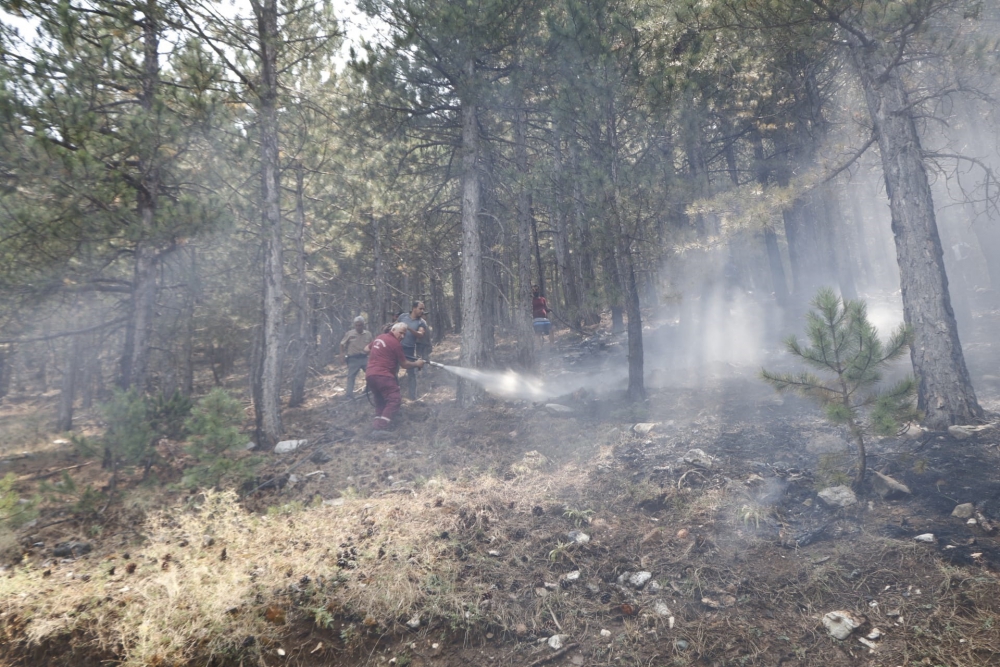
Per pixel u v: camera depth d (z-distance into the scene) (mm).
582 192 8516
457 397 9750
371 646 3619
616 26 7742
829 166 7555
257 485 6500
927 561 3641
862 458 4586
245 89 8938
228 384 18375
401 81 9781
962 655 2947
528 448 7066
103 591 3938
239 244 11656
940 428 5602
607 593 3924
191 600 3746
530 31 9367
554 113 8211
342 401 12148
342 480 6477
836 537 4090
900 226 6246
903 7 5539
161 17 7871
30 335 9664
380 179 11727
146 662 3338
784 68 9539
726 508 4672
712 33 7199
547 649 3521
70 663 3467
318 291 21641
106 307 12539
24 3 6816
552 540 4578
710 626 3494
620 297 8320
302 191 13086
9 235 7184
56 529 5492
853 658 3102
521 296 11969
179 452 7555
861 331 4211
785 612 3510
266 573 4105
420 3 9039
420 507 5219
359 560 4297
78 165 6672
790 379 4559
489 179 11602
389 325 11523
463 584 4078
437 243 15289
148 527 5234
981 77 7059
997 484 4293
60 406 13945
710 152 13203
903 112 6309
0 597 3857
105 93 8320
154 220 7648
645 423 7199
